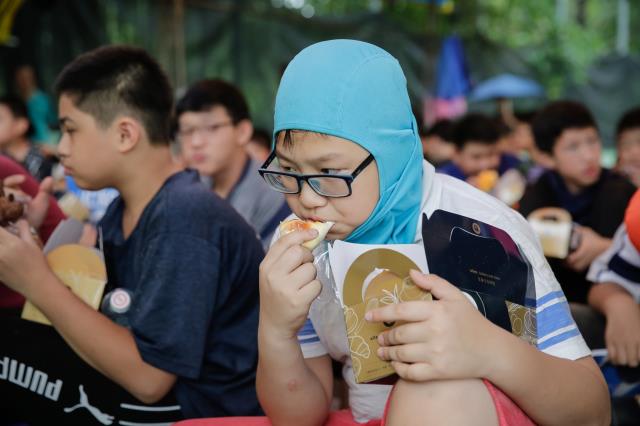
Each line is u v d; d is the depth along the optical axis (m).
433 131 6.16
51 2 5.91
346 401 2.43
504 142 6.36
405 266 1.42
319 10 9.96
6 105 5.24
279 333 1.46
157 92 2.16
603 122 11.59
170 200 2.05
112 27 6.61
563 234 2.71
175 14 6.56
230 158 3.56
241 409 2.12
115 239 2.19
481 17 11.65
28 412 2.07
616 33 15.93
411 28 8.72
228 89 3.57
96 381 2.01
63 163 2.17
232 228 2.10
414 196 1.55
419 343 1.24
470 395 1.25
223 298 2.08
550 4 13.21
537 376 1.29
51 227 2.47
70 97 2.11
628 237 2.09
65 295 1.95
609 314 2.22
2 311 2.27
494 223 1.52
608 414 1.45
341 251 1.45
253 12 7.51
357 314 1.40
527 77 11.12
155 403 2.04
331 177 1.41
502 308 1.42
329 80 1.43
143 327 1.95
